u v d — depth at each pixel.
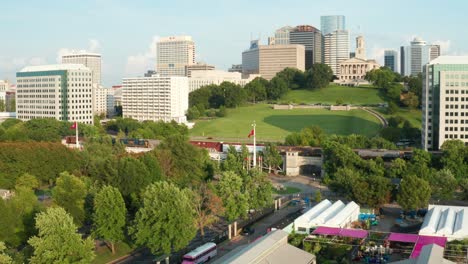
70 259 159.50
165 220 186.62
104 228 196.38
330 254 186.50
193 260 186.38
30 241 156.88
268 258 159.00
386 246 192.50
